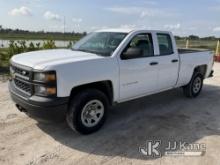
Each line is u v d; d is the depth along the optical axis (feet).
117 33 16.51
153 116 17.43
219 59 50.49
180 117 17.42
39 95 12.42
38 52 15.81
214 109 19.44
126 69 15.19
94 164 11.24
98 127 14.51
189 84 21.68
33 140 13.26
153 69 17.15
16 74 13.75
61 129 14.67
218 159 11.96
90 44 16.81
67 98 12.59
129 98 16.21
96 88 14.60
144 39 16.89
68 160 11.48
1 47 46.57
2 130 14.28
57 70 12.12
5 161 11.19
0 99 19.85
